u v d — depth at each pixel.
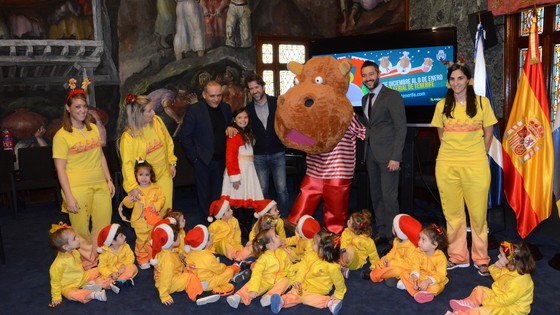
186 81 7.86
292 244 4.32
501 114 5.52
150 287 3.95
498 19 5.45
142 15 7.53
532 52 4.45
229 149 4.71
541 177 4.50
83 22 7.23
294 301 3.47
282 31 8.39
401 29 7.27
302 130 3.98
